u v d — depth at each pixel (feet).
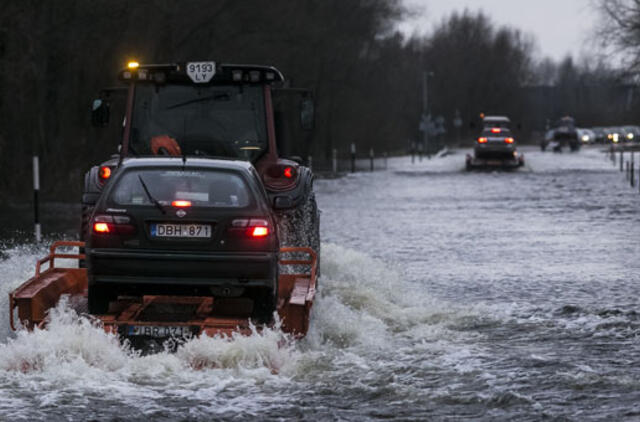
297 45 439.22
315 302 89.10
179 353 68.49
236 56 395.55
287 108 521.65
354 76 604.49
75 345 67.92
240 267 75.25
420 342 78.69
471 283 115.03
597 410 57.57
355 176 434.71
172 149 117.60
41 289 77.82
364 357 72.28
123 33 311.47
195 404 58.80
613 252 146.82
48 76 297.33
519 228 188.24
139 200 76.59
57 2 279.28
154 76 117.80
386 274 116.67
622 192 296.92
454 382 64.59
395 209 240.73
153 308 85.66
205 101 118.32
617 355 73.20
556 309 95.09
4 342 76.69
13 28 266.98
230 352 68.18
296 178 108.47
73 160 307.37
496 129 477.36
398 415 56.80
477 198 280.92
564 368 68.54
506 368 68.64
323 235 174.70
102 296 79.00
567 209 236.22
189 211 75.41
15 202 257.75
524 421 55.52
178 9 342.23
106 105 128.47
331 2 542.16
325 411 57.62
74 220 200.44
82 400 59.26
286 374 66.74
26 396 59.93
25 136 291.38
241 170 79.77
